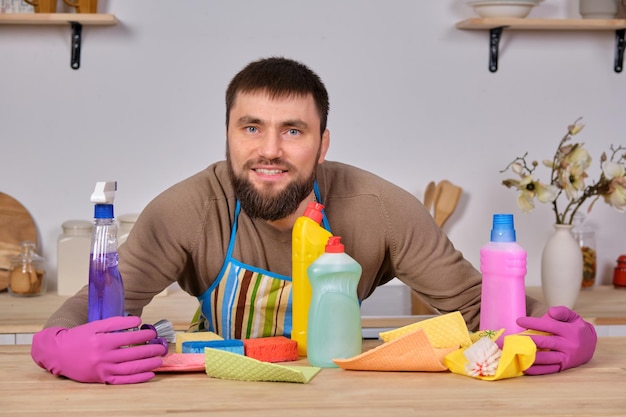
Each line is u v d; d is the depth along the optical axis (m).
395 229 2.11
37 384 1.58
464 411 1.41
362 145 3.52
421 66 3.52
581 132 3.61
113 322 1.61
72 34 3.37
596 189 3.09
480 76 3.54
